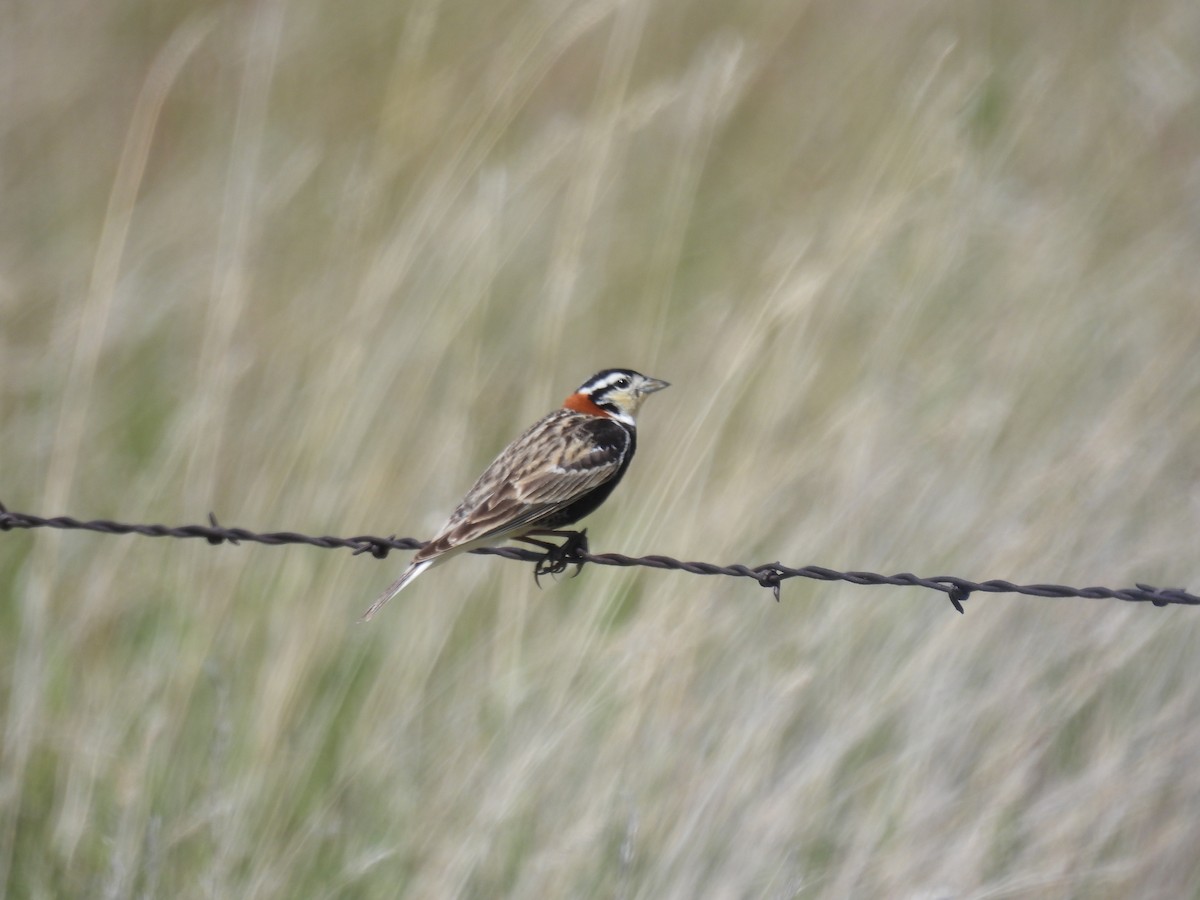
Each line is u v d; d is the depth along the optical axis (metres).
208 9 19.48
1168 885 9.83
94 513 13.01
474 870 9.54
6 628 11.66
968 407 12.08
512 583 11.19
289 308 14.26
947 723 9.96
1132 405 12.05
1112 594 8.45
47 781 10.47
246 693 10.74
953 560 10.94
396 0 18.78
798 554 10.97
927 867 9.44
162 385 14.62
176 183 16.59
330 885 9.59
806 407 12.89
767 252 15.44
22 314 15.41
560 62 18.97
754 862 9.27
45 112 17.41
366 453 11.94
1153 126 16.94
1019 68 18.00
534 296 14.24
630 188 16.91
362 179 14.82
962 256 13.71
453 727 10.38
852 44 18.84
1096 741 10.61
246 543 11.59
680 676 10.14
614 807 9.57
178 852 9.85
